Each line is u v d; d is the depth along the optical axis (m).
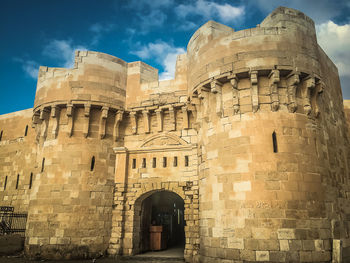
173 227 23.56
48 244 16.30
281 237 11.77
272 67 13.39
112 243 16.92
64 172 17.44
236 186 12.95
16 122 25.44
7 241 17.94
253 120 13.44
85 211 16.92
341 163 16.25
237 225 12.45
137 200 17.83
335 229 13.02
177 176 17.16
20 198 22.58
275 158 12.77
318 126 14.20
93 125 18.53
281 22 14.29
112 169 18.41
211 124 14.83
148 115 18.70
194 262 14.89
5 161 24.66
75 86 18.33
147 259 15.96
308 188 12.66
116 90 19.08
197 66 15.78
